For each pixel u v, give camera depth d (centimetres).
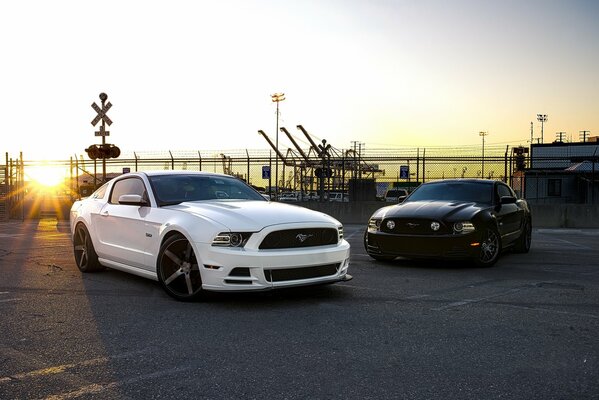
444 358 396
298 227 569
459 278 752
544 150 4209
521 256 1037
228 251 540
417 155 2197
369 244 902
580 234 1669
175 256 597
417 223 841
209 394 327
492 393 330
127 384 342
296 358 396
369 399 320
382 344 431
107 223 724
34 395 324
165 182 698
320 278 577
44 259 946
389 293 638
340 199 2652
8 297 609
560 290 662
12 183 2461
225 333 461
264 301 588
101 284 689
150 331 467
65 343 431
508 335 459
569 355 405
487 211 879
